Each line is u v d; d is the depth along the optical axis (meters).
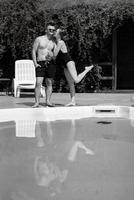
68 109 9.59
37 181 4.07
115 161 4.97
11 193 3.67
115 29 14.67
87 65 14.82
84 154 5.40
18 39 14.37
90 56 14.66
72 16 13.94
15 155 5.35
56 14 14.15
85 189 3.80
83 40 14.09
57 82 15.00
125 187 3.87
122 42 16.06
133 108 9.36
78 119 8.84
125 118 9.02
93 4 13.93
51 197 3.56
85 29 13.96
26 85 12.98
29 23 14.27
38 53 9.66
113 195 3.61
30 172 4.44
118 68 16.39
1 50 14.59
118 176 4.27
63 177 4.23
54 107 9.59
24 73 13.30
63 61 9.72
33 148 5.83
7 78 15.34
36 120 8.69
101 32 14.08
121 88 16.47
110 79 15.06
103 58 15.09
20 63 13.40
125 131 7.31
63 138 6.61
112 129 7.54
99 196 3.59
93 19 13.91
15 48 14.56
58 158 5.15
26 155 5.34
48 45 9.66
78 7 14.01
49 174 4.35
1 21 14.36
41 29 14.25
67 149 5.74
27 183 4.00
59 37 9.64
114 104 10.33
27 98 12.68
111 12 13.83
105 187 3.87
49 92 9.87
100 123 8.28
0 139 6.58
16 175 4.31
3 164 4.84
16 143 6.21
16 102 11.29
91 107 9.75
